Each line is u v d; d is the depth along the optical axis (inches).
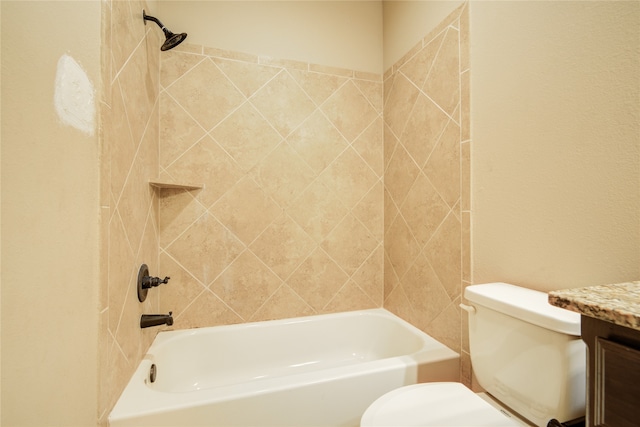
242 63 60.1
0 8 20.8
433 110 52.2
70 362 25.6
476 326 34.7
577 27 29.4
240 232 60.2
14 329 21.5
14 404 21.5
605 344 16.1
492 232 40.2
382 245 70.1
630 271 25.2
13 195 21.4
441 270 50.5
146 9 46.6
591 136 28.2
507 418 28.7
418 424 27.8
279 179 62.6
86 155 27.3
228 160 59.4
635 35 24.8
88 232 27.8
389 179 67.3
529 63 34.6
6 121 21.0
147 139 47.1
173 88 56.2
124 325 36.6
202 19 57.9
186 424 33.9
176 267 56.8
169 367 51.2
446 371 45.3
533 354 27.5
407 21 60.4
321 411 38.7
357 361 63.5
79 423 26.6
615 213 26.3
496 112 39.4
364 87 68.9
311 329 62.5
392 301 66.1
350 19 67.9
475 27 42.9
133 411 32.6
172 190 56.6
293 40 63.6
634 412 14.6
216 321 59.0
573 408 25.0
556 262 31.6
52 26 23.8
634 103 24.9
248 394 36.0
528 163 34.8
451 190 47.9
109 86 30.7
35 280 22.6
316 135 65.1
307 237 64.6
